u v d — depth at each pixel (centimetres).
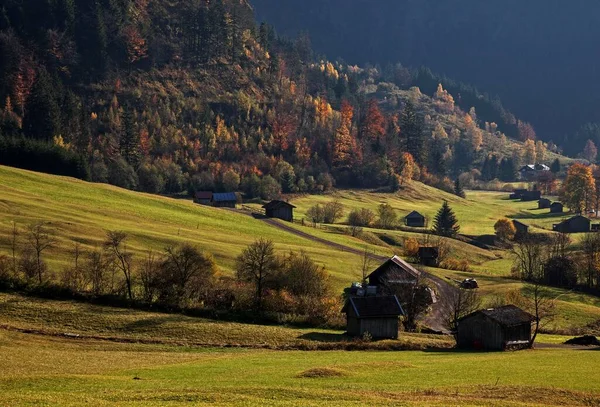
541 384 5284
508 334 8262
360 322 8750
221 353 7306
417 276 11181
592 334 10644
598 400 4834
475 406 4400
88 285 9312
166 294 9288
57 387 4938
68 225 12675
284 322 9162
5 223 12131
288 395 4656
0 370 5681
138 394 4550
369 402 4444
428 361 6725
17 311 8150
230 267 12000
